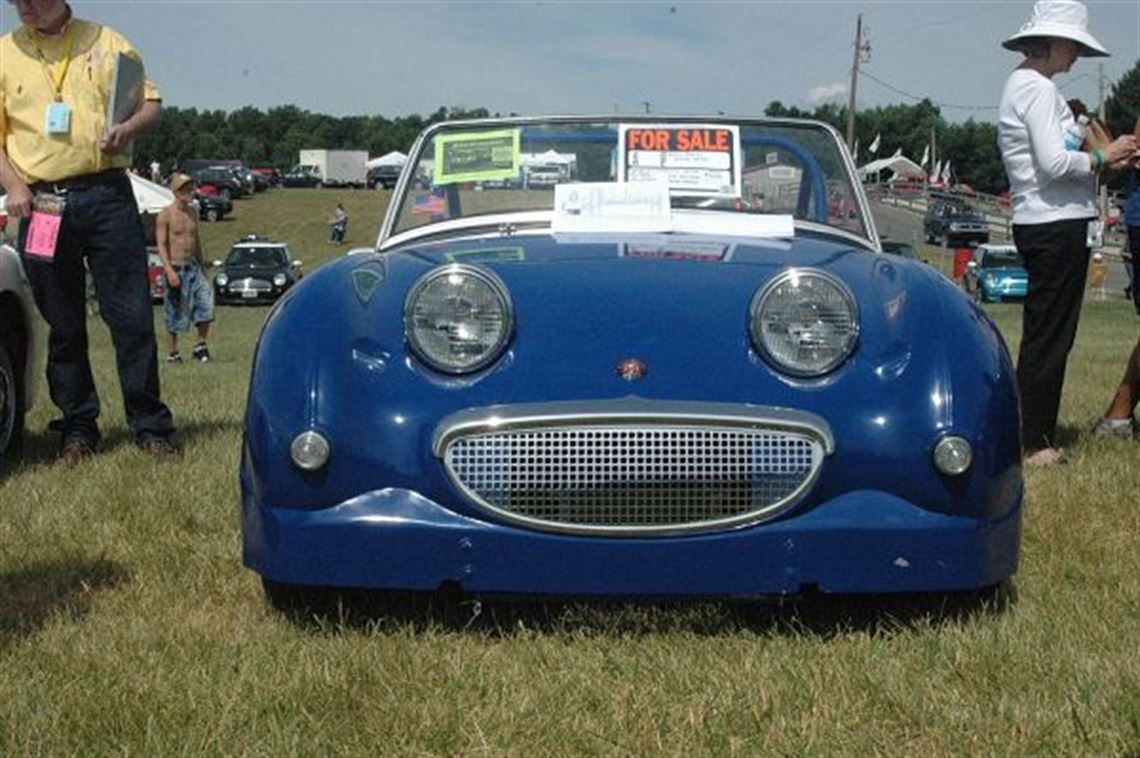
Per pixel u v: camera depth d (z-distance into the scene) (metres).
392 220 4.48
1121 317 28.34
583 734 2.62
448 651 3.11
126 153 5.82
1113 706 2.64
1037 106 5.32
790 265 3.61
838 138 4.59
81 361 5.91
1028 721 2.60
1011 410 3.27
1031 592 3.56
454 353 3.21
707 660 3.02
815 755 2.51
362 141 138.62
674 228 4.23
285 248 35.97
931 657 3.01
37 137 5.67
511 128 4.57
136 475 5.38
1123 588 3.56
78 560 4.03
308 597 3.45
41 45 5.69
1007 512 3.24
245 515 3.32
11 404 5.91
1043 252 5.36
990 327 3.47
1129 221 6.27
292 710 2.73
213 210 68.62
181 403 8.34
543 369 3.19
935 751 2.51
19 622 3.36
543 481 3.11
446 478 3.13
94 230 5.75
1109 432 6.20
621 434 3.11
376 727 2.66
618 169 4.48
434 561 3.12
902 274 3.60
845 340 3.21
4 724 2.64
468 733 2.63
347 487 3.18
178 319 13.58
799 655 3.05
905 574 3.12
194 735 2.59
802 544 3.10
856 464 3.14
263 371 3.35
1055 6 5.43
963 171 114.75
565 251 3.76
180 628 3.30
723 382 3.17
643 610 3.40
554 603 3.46
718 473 3.10
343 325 3.37
